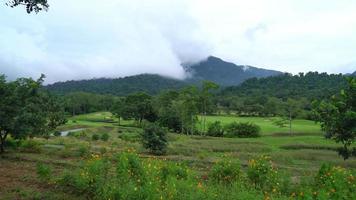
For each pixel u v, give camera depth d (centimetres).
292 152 3641
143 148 3462
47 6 1045
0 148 2523
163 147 3234
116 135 6031
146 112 10069
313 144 4541
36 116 2641
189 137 6234
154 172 1216
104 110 15225
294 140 5259
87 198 1191
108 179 1210
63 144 3500
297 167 2636
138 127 9181
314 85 15262
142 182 1139
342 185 1059
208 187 1097
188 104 7688
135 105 10019
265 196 1019
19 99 2516
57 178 1412
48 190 1302
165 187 1073
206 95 7788
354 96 1427
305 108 10019
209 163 2542
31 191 1269
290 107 9619
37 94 2684
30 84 2616
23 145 2770
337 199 966
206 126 8088
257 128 6950
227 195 1030
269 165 1325
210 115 11531
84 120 11325
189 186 1069
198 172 1802
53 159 2273
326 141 4994
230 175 1329
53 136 4978
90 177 1212
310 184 1205
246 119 10094
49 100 4562
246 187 1152
